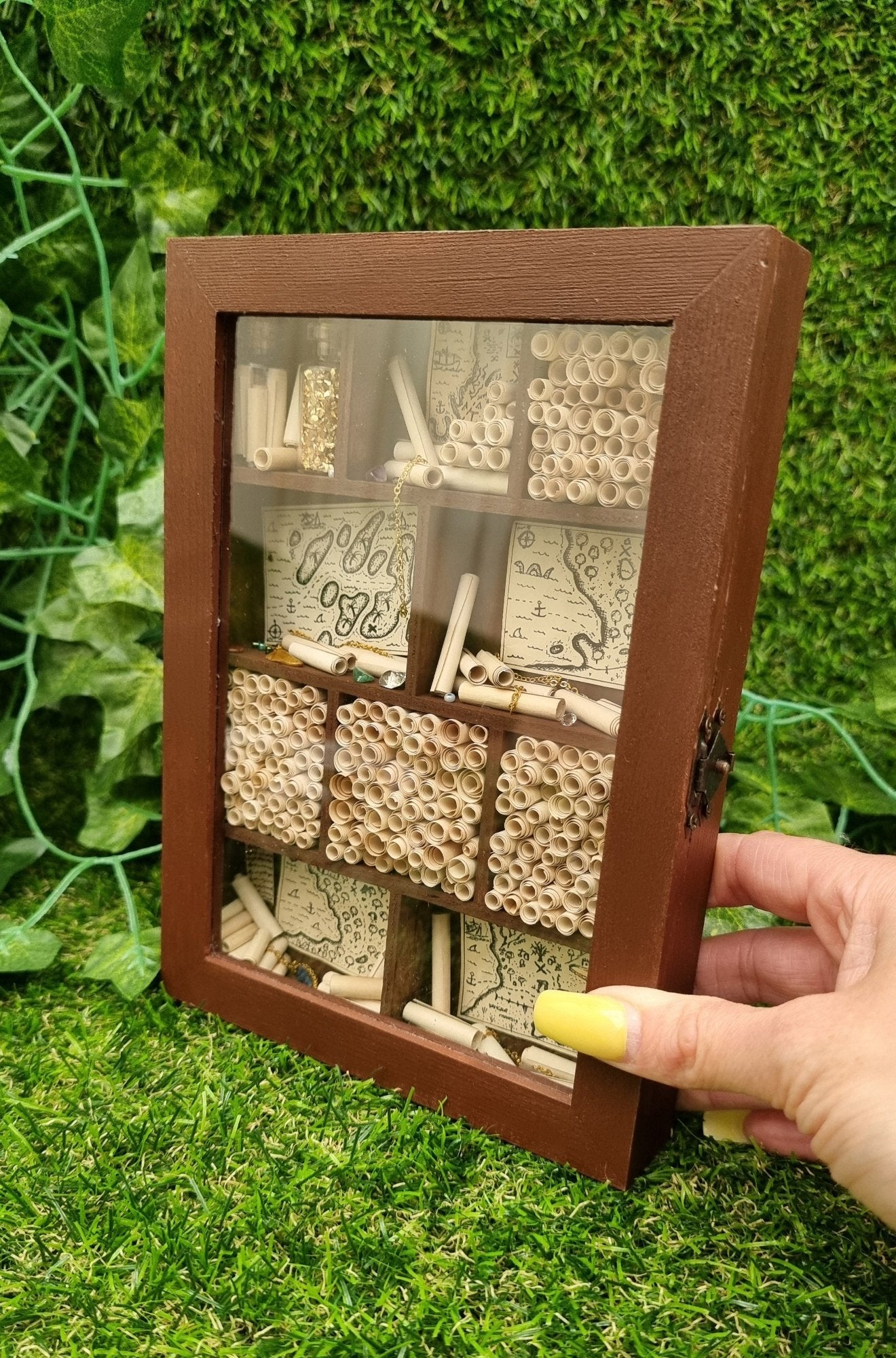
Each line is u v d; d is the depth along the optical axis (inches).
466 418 10.3
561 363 9.7
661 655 9.3
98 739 16.4
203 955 12.6
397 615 11.1
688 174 13.0
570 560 10.0
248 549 11.8
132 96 13.9
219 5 13.6
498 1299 9.3
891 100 12.2
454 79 13.2
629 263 9.0
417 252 10.0
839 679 14.1
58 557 15.4
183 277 11.3
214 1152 10.6
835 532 13.7
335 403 11.0
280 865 12.6
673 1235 10.0
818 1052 8.4
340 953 12.3
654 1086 10.4
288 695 11.9
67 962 13.5
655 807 9.5
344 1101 11.3
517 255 9.5
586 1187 10.4
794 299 9.2
